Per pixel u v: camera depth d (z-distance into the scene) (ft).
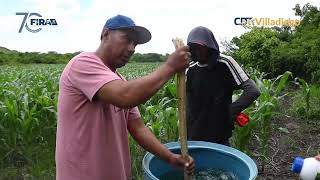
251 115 15.44
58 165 6.81
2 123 17.49
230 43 53.47
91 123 6.48
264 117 15.90
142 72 56.13
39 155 16.79
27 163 17.08
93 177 6.64
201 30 10.11
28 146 16.47
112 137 6.70
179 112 6.98
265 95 18.12
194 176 8.34
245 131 15.12
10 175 15.83
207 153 8.50
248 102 10.56
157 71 5.90
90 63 6.23
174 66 5.93
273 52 40.98
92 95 6.09
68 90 6.46
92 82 6.08
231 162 8.21
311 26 43.88
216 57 10.28
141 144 7.57
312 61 36.11
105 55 6.53
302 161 8.17
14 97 19.92
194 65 10.89
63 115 6.61
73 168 6.62
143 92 5.81
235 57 48.01
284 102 30.83
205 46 9.98
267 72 42.86
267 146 18.16
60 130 6.73
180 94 6.90
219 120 10.93
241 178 7.88
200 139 11.12
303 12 49.70
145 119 16.88
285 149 18.39
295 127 22.26
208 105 10.88
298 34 45.57
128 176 7.54
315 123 22.95
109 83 5.97
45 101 18.70
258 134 19.19
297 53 39.06
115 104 5.98
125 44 6.46
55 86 26.81
